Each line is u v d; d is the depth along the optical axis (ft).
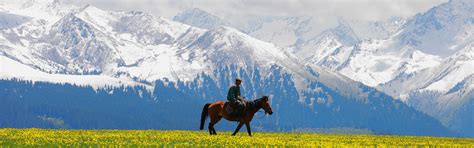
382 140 193.98
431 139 220.84
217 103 186.19
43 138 149.79
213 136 175.22
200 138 162.20
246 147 133.49
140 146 127.85
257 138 166.91
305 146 139.33
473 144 184.24
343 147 139.03
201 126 188.65
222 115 183.52
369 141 180.65
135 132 201.26
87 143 133.59
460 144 179.22
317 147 136.77
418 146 159.84
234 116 181.47
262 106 181.57
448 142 195.21
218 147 131.85
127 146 127.34
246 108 181.68
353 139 192.75
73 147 123.54
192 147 129.90
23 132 178.50
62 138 151.94
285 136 199.31
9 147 121.29
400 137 234.79
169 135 178.29
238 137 170.50
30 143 131.03
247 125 182.50
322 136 213.87
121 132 198.18
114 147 124.88
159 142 143.33
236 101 180.75
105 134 177.06
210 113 186.91
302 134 232.73
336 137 205.98
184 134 188.75
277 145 140.26
